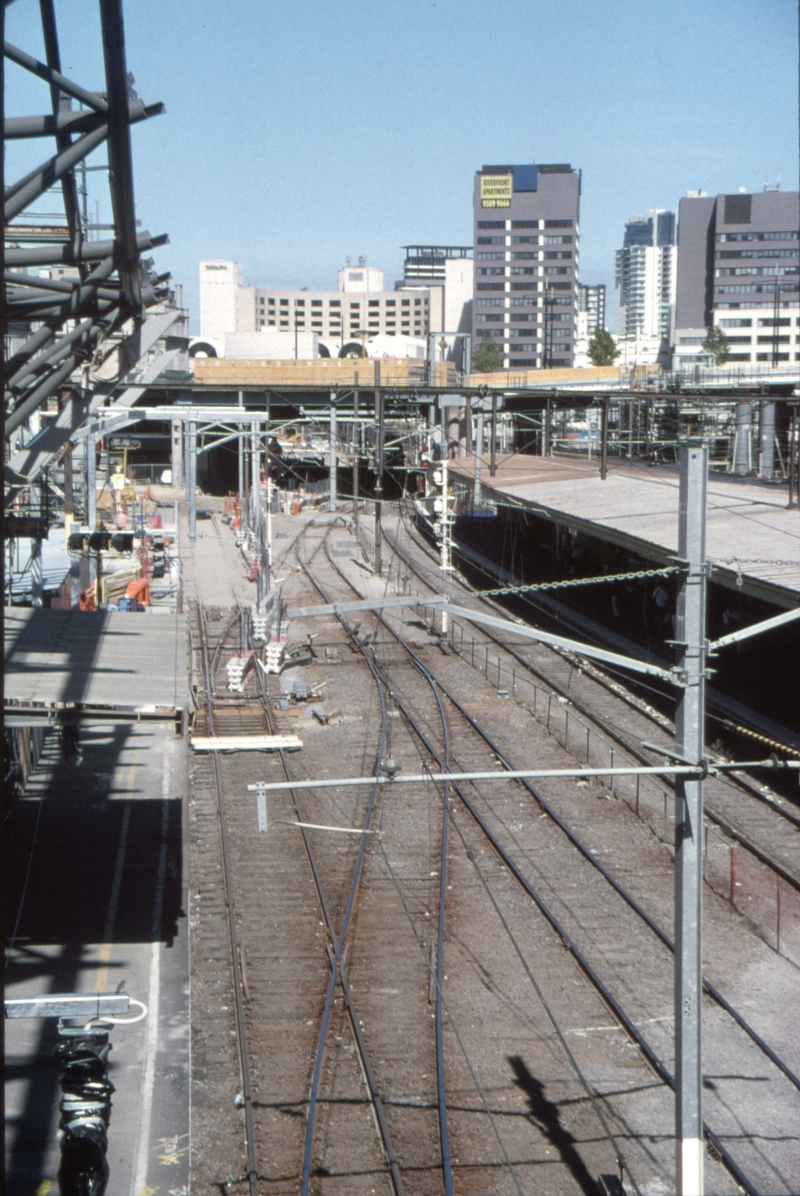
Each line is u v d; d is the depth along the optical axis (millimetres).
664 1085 13188
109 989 15211
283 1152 11805
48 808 22406
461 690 32656
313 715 29625
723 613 35875
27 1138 11875
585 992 15352
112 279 14148
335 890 18734
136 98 11391
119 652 18422
